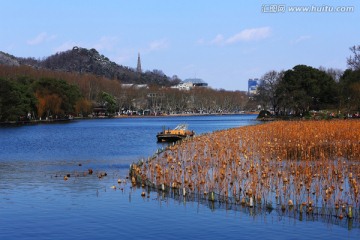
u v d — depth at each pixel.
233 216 38.50
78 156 83.06
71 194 47.12
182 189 47.66
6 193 48.12
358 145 70.19
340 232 34.56
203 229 35.34
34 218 38.47
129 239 33.34
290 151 72.00
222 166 53.38
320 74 198.62
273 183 47.94
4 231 35.16
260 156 65.06
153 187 49.25
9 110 196.62
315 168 53.97
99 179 55.78
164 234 34.31
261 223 36.66
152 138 130.00
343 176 50.66
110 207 41.59
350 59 193.38
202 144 80.38
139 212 39.84
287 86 198.00
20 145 107.25
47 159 78.44
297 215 38.69
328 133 89.25
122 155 84.56
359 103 163.38
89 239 33.38
